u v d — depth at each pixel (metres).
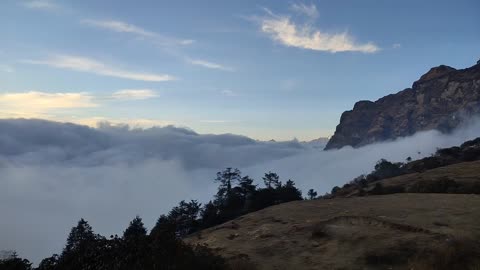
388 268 16.92
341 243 20.44
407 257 17.56
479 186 39.50
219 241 25.25
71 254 15.80
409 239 19.58
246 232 27.03
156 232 16.64
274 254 20.62
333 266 17.81
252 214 34.91
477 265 15.33
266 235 24.55
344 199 36.28
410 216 24.58
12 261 16.22
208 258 16.66
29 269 16.30
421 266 16.14
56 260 15.82
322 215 29.20
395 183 63.31
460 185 42.19
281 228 26.11
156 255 15.10
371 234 21.02
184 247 16.50
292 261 19.22
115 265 14.38
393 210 27.19
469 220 22.48
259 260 19.80
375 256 17.94
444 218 23.38
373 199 34.00
